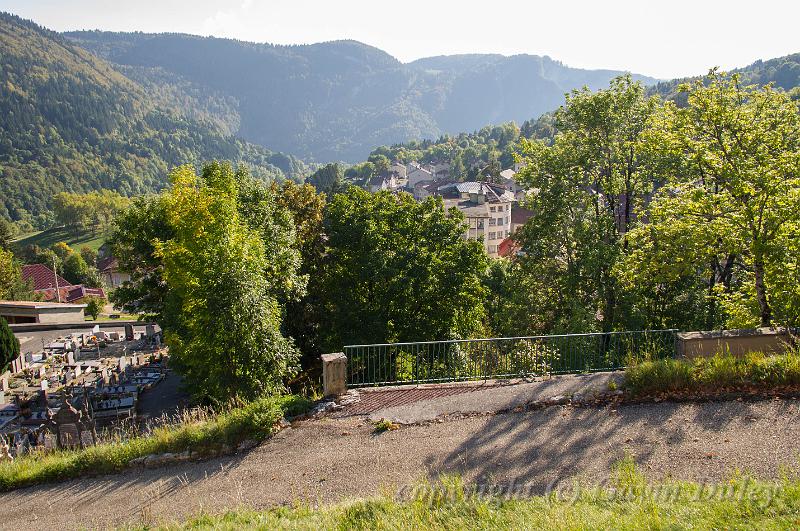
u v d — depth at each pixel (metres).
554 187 26.61
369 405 12.44
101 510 10.03
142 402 28.23
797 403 10.02
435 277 28.61
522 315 27.62
